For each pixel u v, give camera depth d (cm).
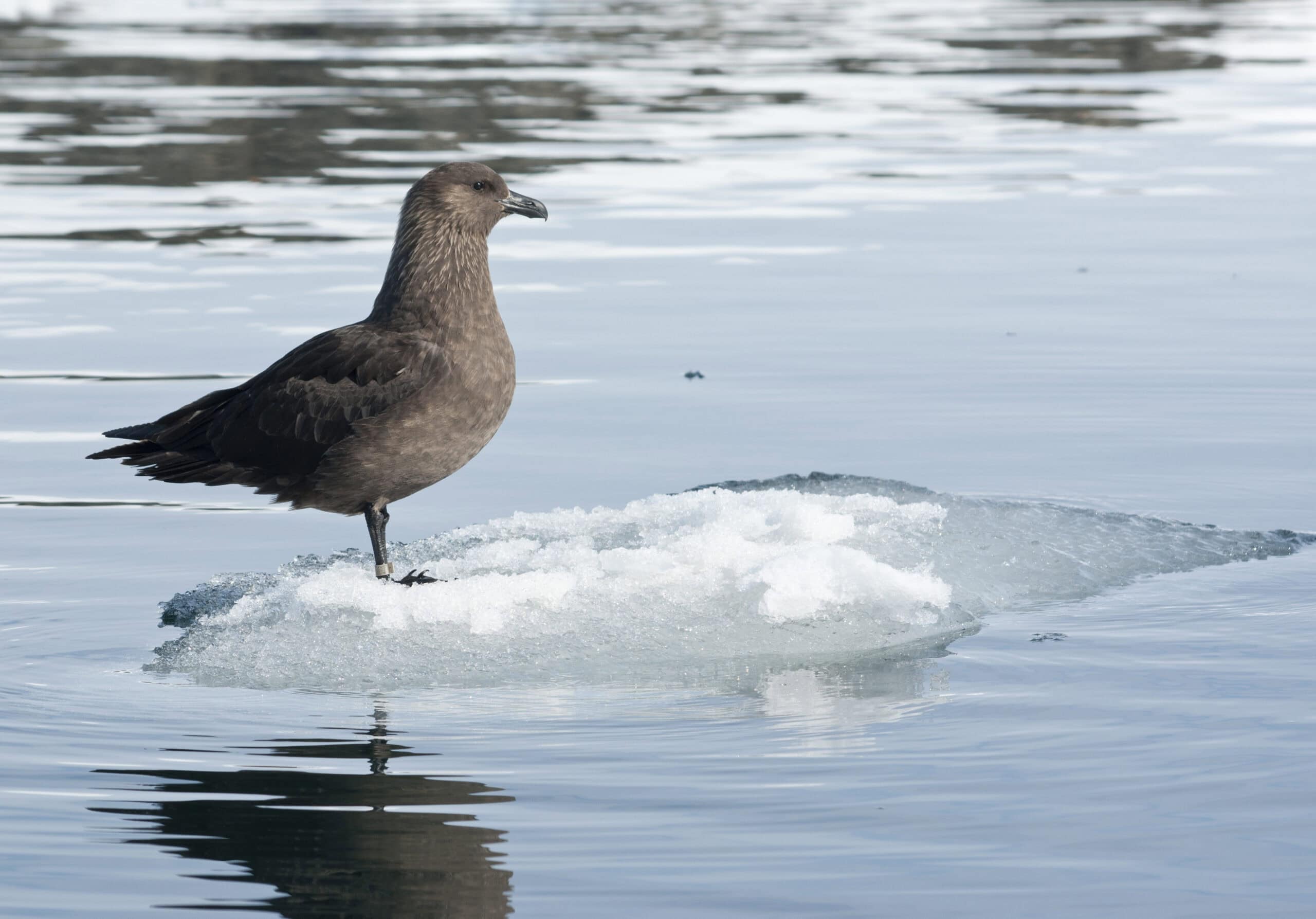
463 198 1095
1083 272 2255
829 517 1203
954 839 729
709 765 820
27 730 871
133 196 2695
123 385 1678
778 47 4659
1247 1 5938
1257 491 1371
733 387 1703
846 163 3061
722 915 663
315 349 1098
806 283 2189
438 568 1153
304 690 954
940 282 2200
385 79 3862
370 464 1079
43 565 1188
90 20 4997
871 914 663
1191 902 671
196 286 2122
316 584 1091
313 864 709
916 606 1073
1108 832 733
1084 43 4762
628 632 1049
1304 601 1092
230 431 1101
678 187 2816
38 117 3362
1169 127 3453
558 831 739
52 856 716
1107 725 866
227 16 5134
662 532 1218
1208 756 817
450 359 1084
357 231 2456
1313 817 745
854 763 820
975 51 4609
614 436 1534
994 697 919
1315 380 1719
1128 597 1116
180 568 1186
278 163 2970
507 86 3812
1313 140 3288
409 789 789
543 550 1174
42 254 2312
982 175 2961
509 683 970
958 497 1321
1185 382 1717
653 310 2042
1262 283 2181
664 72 4103
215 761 828
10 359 1777
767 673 981
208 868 703
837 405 1641
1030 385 1712
